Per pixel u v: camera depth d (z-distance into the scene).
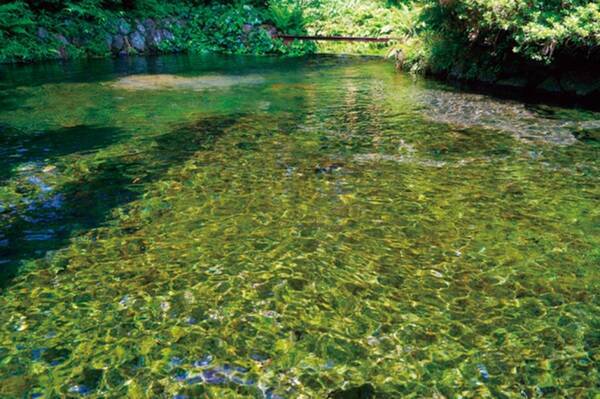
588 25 8.36
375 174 5.78
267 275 3.84
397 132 7.41
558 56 9.67
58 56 14.82
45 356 3.02
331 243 4.29
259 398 2.72
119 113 8.50
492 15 9.72
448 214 4.82
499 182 5.55
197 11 18.58
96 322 3.33
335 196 5.19
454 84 11.27
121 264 3.98
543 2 9.38
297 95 10.12
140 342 3.14
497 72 11.16
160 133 7.35
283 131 7.46
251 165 6.05
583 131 7.41
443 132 7.40
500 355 3.04
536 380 2.85
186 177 5.68
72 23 15.55
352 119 8.15
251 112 8.63
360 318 3.37
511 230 4.52
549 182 5.55
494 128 7.61
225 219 4.69
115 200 5.08
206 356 3.03
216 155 6.40
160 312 3.43
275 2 19.34
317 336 3.20
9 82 11.19
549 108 8.84
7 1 14.64
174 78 12.02
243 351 3.07
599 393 2.76
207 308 3.47
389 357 3.02
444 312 3.43
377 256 4.11
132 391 2.76
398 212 4.85
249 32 17.84
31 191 5.28
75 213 4.80
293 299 3.57
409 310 3.45
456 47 11.77
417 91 10.45
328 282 3.76
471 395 2.75
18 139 7.02
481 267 3.96
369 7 19.91
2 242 4.29
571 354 3.04
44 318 3.36
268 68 13.84
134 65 14.06
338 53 17.08
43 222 4.63
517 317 3.38
